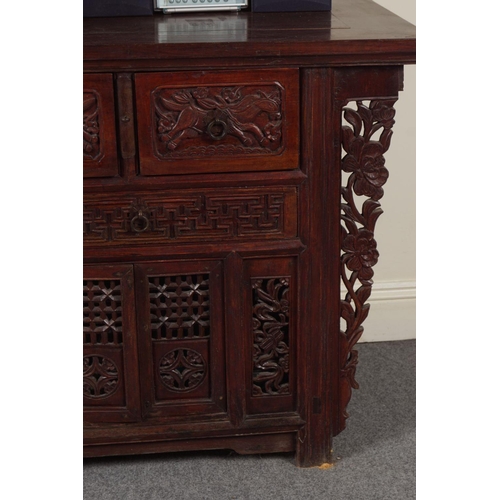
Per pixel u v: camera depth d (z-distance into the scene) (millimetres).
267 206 1651
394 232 2391
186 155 1603
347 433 1962
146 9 1826
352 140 1651
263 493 1741
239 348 1724
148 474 1808
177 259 1665
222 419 1771
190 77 1555
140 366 1724
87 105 1558
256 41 1540
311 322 1729
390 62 1582
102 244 1644
